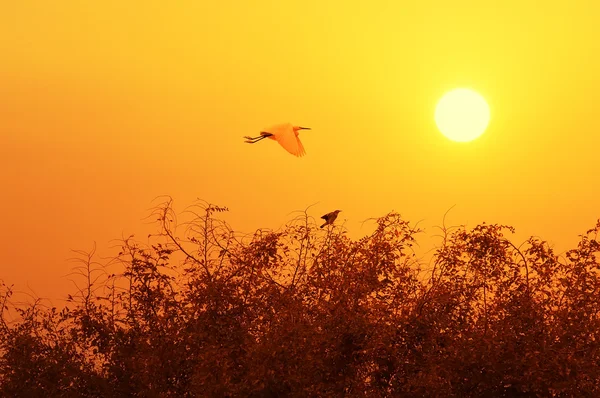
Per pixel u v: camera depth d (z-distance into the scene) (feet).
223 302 192.13
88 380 197.47
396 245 190.70
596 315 179.01
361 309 182.91
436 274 190.70
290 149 140.97
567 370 169.58
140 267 197.57
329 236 193.77
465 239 190.60
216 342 187.73
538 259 186.91
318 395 173.06
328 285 188.55
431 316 184.03
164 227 199.00
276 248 194.08
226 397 174.40
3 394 196.34
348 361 183.42
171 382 190.29
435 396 173.68
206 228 198.18
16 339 197.16
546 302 183.73
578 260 184.96
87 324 198.18
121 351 197.26
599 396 173.68
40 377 198.18
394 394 182.80
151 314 197.88
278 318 183.42
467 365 176.35
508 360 175.52
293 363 174.09
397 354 182.91
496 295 187.42
